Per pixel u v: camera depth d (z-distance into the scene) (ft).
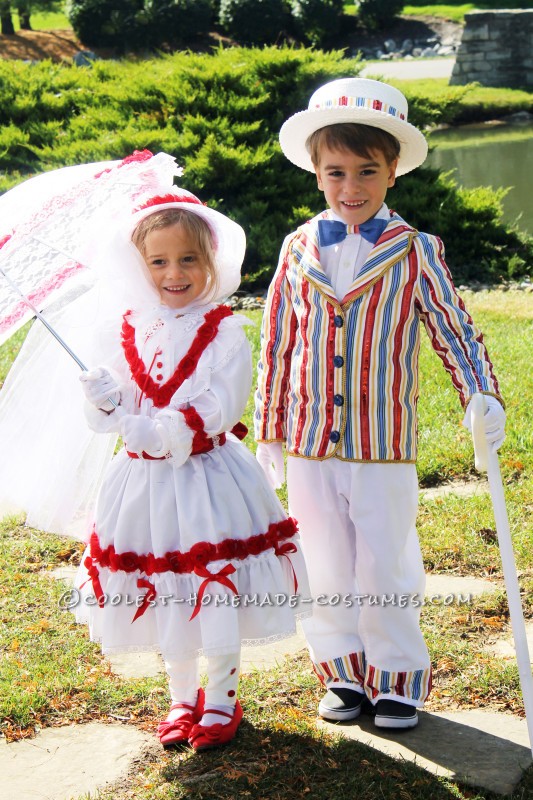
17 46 108.27
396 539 9.77
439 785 8.83
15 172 33.53
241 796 8.78
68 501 10.43
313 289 9.85
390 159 9.84
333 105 9.66
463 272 33.42
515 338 23.00
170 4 105.81
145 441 9.08
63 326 10.39
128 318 9.95
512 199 45.68
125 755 9.55
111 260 9.84
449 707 10.20
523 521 14.12
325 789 8.84
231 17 107.24
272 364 10.34
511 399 18.74
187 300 9.80
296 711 10.16
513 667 10.63
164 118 36.45
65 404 10.37
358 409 9.72
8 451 10.48
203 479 9.27
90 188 9.82
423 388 19.57
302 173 35.14
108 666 11.15
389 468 9.75
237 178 33.88
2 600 12.69
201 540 9.05
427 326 9.88
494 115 77.82
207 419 9.28
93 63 41.88
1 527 14.80
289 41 109.09
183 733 9.62
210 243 9.87
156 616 9.23
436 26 115.96
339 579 10.09
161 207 9.64
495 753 9.34
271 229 32.89
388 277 9.66
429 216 34.50
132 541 9.30
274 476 10.64
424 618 11.80
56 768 9.38
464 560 13.17
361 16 114.62
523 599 12.07
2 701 10.40
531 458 16.14
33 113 38.73
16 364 10.49
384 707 9.82
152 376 9.51
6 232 9.45
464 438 16.98
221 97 36.40
